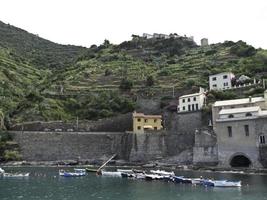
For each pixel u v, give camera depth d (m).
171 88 161.12
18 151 129.50
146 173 96.88
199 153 116.00
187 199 63.56
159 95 157.12
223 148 112.06
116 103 155.50
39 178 92.12
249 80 150.75
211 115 128.25
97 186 78.88
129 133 131.62
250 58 180.50
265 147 105.50
